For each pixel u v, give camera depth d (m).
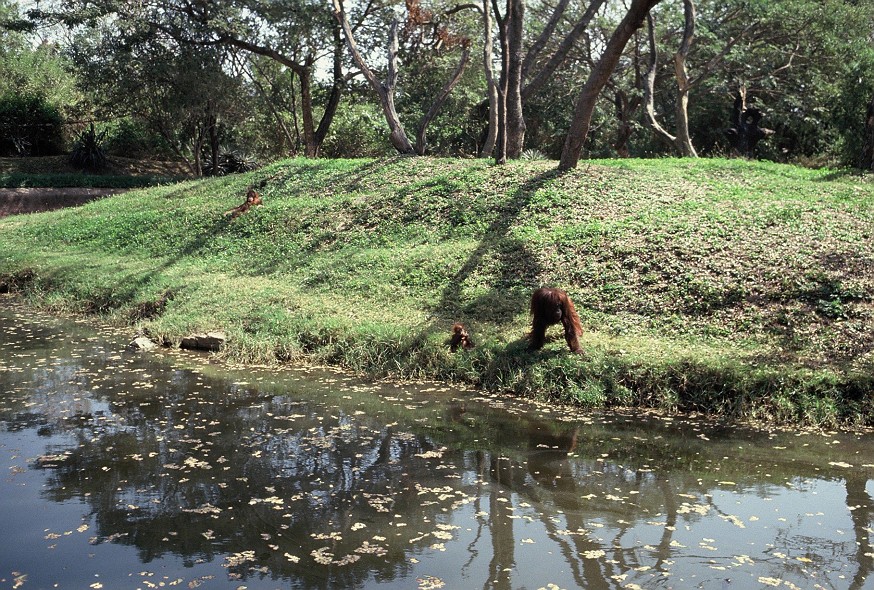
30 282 17.20
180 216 19.83
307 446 7.68
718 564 5.17
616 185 16.02
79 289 15.78
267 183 21.27
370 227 16.53
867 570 5.08
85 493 6.40
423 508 6.12
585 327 10.91
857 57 25.78
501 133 18.33
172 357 11.70
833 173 17.80
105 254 18.62
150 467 7.04
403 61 30.02
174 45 30.52
